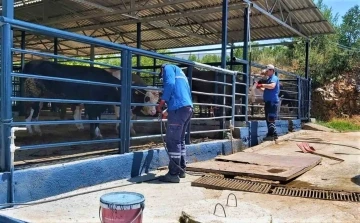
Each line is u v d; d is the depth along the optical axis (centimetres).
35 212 316
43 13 1164
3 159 334
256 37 1316
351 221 310
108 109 835
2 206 322
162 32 1415
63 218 302
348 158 670
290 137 986
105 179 431
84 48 1698
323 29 1200
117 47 450
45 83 664
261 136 865
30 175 348
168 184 441
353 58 1916
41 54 364
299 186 443
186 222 288
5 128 335
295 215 326
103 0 1080
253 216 282
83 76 700
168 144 460
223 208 288
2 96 336
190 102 465
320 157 642
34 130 668
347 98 1783
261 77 1003
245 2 858
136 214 245
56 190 373
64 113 833
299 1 1026
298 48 2222
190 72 589
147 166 496
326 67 1897
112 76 742
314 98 1814
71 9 1205
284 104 1278
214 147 652
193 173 507
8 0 362
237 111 895
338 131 1230
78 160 421
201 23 1252
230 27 1227
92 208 333
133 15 1117
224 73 716
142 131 822
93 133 662
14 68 1098
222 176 488
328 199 384
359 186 445
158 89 518
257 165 542
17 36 1442
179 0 923
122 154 463
